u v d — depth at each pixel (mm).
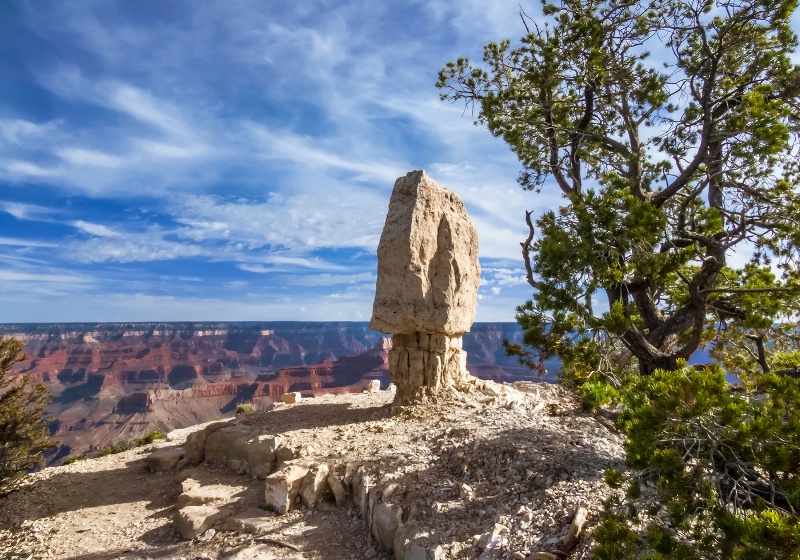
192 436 14266
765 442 5547
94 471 14633
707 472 5848
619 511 6680
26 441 16438
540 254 11539
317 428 12914
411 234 13508
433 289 13742
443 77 18016
